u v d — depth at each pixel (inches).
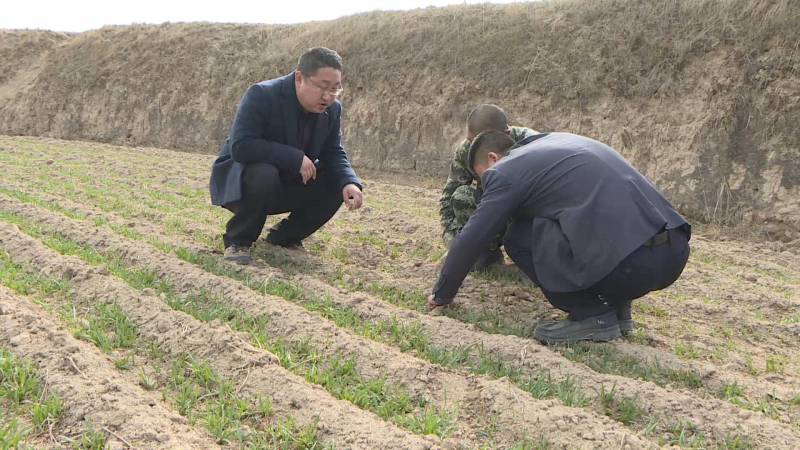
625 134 443.5
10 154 477.7
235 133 188.4
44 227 227.3
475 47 569.9
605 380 133.0
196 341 135.5
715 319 189.8
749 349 167.8
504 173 147.3
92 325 142.3
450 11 627.5
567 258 143.8
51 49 944.9
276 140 194.4
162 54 821.2
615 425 115.3
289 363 131.5
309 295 175.0
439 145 555.5
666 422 120.9
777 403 132.9
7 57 951.6
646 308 193.9
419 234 277.7
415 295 188.4
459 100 553.9
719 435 116.3
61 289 163.6
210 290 169.9
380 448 101.9
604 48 491.2
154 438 99.1
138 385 121.0
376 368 132.9
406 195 407.5
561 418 114.8
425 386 127.4
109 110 814.5
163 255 194.9
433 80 578.6
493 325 167.8
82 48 896.3
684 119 422.6
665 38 460.4
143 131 783.1
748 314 193.0
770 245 335.0
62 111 845.2
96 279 167.9
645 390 128.8
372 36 653.9
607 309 155.2
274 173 190.1
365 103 611.2
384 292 190.4
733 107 397.7
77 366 119.3
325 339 142.7
